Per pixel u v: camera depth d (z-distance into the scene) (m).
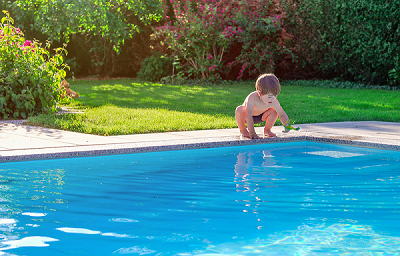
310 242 2.15
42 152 4.30
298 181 3.42
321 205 2.77
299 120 7.26
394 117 7.82
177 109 8.98
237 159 4.35
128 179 3.48
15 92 7.64
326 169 3.87
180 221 2.46
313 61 17.39
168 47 16.98
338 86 16.31
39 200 2.87
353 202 2.84
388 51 14.72
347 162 4.20
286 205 2.78
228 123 6.73
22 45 8.31
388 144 4.91
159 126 6.25
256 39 17.50
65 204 2.77
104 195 3.01
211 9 16.56
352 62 16.30
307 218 2.52
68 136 5.46
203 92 13.30
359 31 15.52
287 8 17.47
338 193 3.06
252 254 2.00
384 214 2.60
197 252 2.02
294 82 17.62
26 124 6.70
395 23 14.48
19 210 2.65
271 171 3.79
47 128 6.23
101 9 14.91
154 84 16.39
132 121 6.86
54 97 8.24
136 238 2.20
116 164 4.09
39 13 15.91
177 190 3.14
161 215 2.57
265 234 2.26
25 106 7.48
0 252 2.01
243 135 5.48
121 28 16.05
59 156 4.36
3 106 7.55
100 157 4.43
